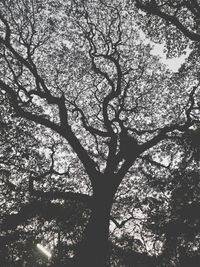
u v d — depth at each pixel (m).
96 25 21.78
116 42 21.11
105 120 19.95
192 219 19.12
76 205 19.17
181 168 19.84
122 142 18.98
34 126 20.80
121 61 23.39
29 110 20.38
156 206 20.55
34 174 19.36
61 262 18.55
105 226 15.80
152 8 16.17
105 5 21.06
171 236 19.75
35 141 20.66
